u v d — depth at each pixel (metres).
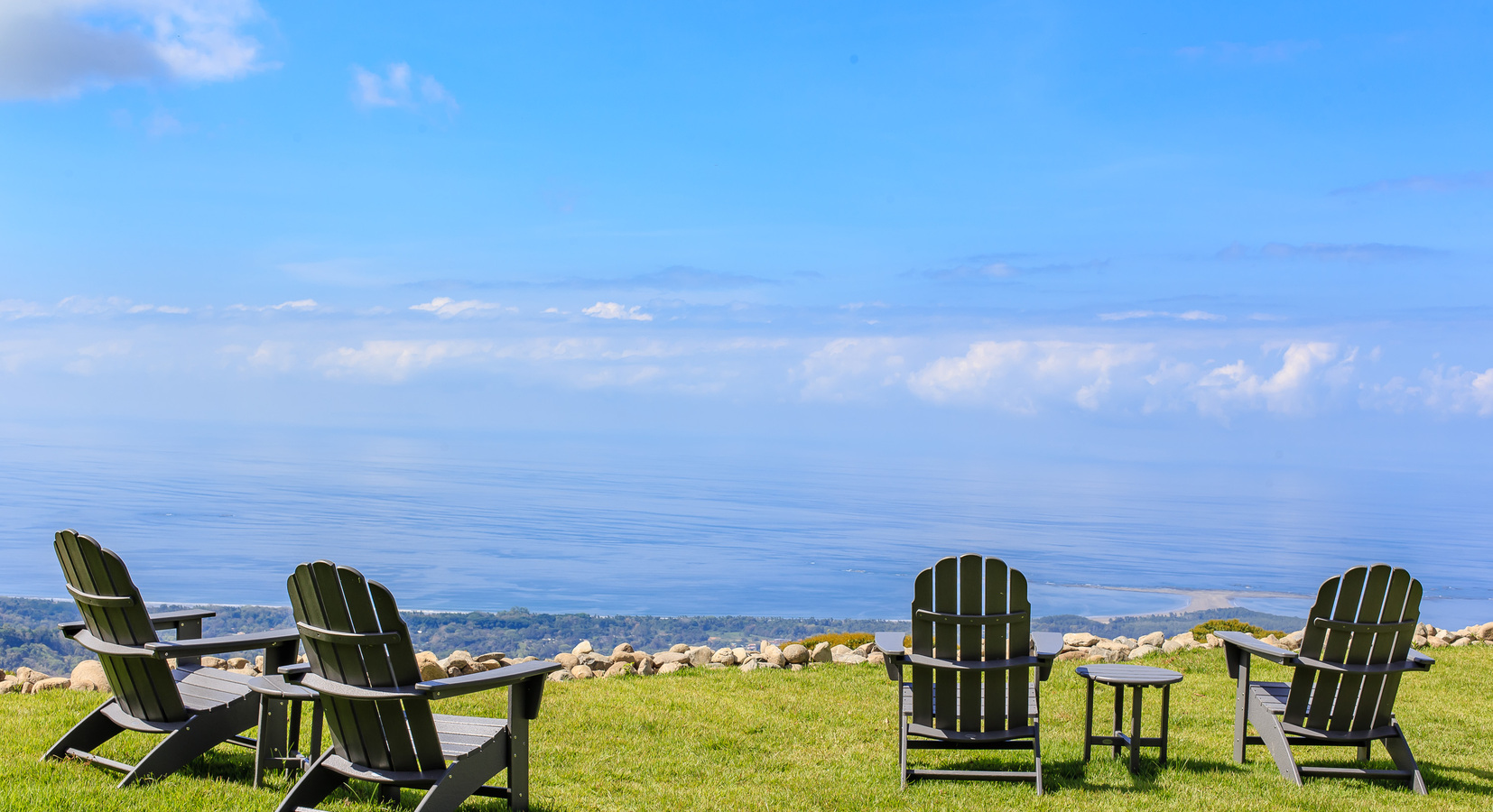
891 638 4.56
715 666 7.95
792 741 5.35
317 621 3.29
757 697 6.61
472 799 3.74
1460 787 4.43
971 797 4.15
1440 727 5.86
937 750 5.10
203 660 6.93
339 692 3.15
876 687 7.04
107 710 4.04
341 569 3.12
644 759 4.79
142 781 3.63
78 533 3.62
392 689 3.13
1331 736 4.37
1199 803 4.04
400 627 3.12
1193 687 7.23
